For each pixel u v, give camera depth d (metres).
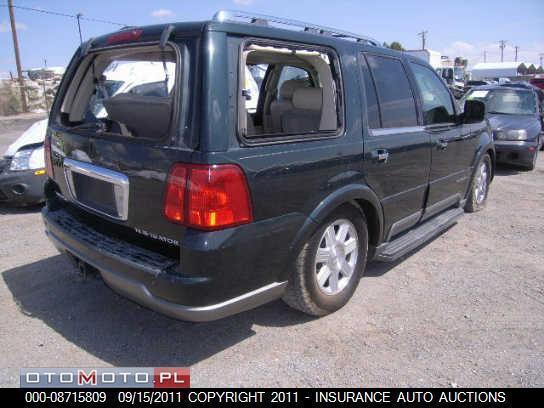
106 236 2.99
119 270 2.71
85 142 2.99
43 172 5.67
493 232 5.38
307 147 2.86
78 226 3.19
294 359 2.92
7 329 3.22
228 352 2.99
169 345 3.07
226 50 2.49
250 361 2.90
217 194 2.38
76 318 3.38
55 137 3.40
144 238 2.77
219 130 2.41
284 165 2.69
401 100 3.88
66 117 3.51
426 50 29.75
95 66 3.45
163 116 2.75
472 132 5.12
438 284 3.99
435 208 4.55
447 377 2.78
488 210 6.28
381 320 3.39
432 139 4.18
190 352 2.99
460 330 3.28
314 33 3.12
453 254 4.69
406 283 4.00
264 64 4.23
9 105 24.84
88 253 2.93
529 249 4.86
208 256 2.39
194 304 2.45
